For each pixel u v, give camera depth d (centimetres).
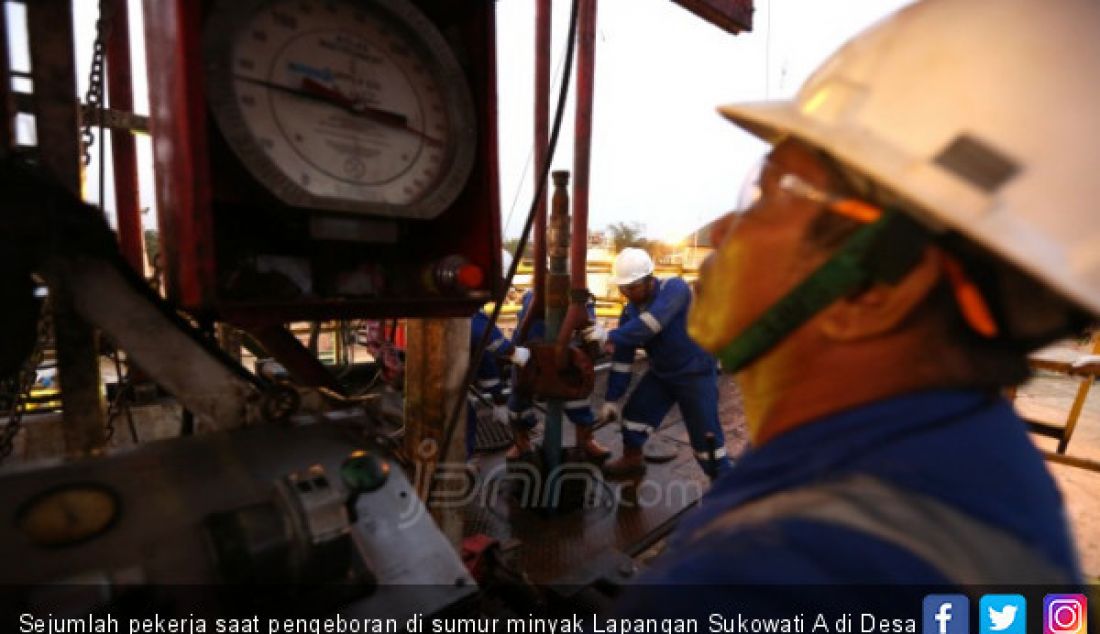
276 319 89
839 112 61
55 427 222
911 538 37
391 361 369
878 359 50
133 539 60
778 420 58
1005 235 47
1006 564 37
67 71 79
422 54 96
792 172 59
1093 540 277
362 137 89
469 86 107
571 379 255
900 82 59
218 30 75
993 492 40
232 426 87
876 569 36
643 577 48
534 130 294
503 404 405
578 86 243
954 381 48
